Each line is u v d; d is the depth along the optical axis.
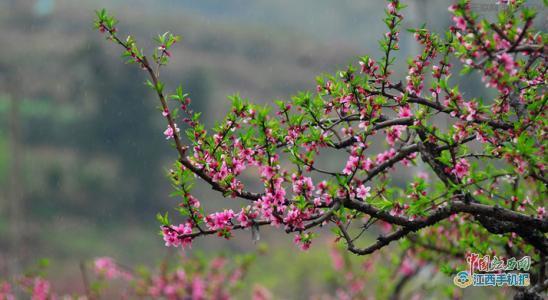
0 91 65.56
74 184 57.38
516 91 5.59
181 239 5.73
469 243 7.20
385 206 5.70
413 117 5.93
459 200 5.83
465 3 5.23
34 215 53.56
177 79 80.94
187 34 95.25
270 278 30.83
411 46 18.89
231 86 85.06
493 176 5.78
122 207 56.22
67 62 74.12
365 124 5.90
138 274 13.86
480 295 10.84
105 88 58.72
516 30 5.29
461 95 5.86
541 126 5.77
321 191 5.69
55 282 40.31
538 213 6.25
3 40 81.56
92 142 59.16
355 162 5.96
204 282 13.57
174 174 5.82
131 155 57.22
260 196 5.71
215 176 5.68
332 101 5.98
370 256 13.95
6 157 51.91
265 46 95.25
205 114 68.94
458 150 6.34
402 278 11.70
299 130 5.86
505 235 6.95
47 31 85.25
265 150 5.85
